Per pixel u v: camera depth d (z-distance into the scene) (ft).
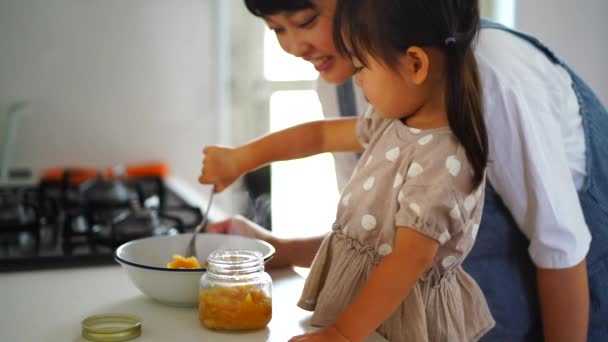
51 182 6.47
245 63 8.11
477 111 2.70
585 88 3.43
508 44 3.13
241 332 2.70
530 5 5.97
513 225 3.27
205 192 7.73
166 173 7.27
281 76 8.27
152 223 4.45
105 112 7.34
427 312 2.79
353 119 3.52
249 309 2.68
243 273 2.71
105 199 5.49
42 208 5.19
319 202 8.77
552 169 3.02
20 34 7.02
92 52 7.23
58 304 3.07
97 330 2.59
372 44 2.65
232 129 8.14
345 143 3.50
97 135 7.34
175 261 3.04
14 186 6.46
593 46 5.75
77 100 7.24
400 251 2.59
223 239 3.46
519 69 3.06
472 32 2.75
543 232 3.04
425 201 2.60
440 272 2.81
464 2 2.76
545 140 3.02
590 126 3.36
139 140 7.48
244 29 8.05
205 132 7.71
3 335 2.65
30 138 7.14
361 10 2.65
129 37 7.33
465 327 2.92
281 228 8.73
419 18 2.64
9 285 3.40
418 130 2.83
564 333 3.18
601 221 3.38
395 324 2.76
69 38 7.14
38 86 7.12
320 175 8.75
